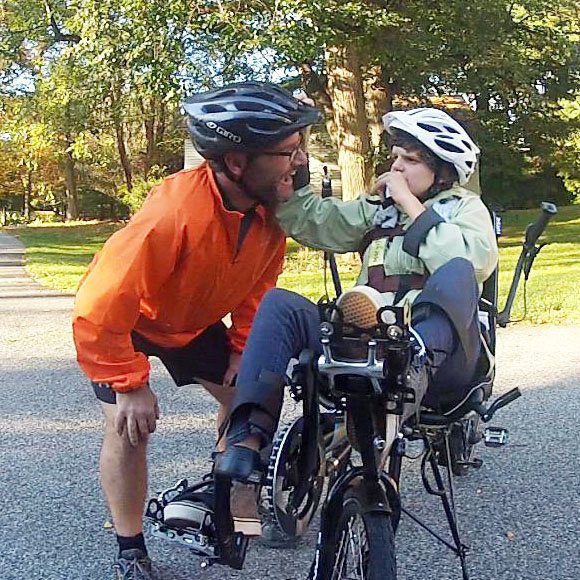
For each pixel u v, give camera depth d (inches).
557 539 93.8
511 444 126.6
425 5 434.9
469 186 88.1
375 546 60.1
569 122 784.3
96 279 71.3
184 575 85.8
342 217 85.9
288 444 64.7
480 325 88.1
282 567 87.7
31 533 97.0
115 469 79.9
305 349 63.7
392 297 80.5
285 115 70.9
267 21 384.8
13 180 1401.3
